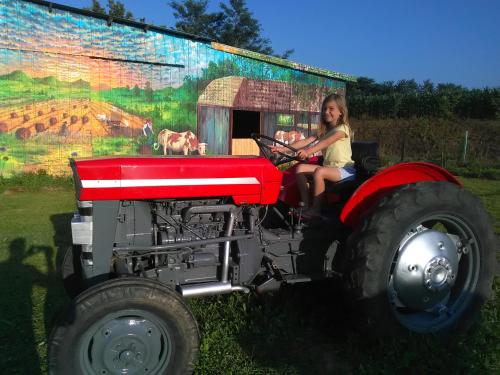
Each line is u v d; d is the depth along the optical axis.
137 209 2.96
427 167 3.38
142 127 11.00
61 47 9.71
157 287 2.54
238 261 3.15
